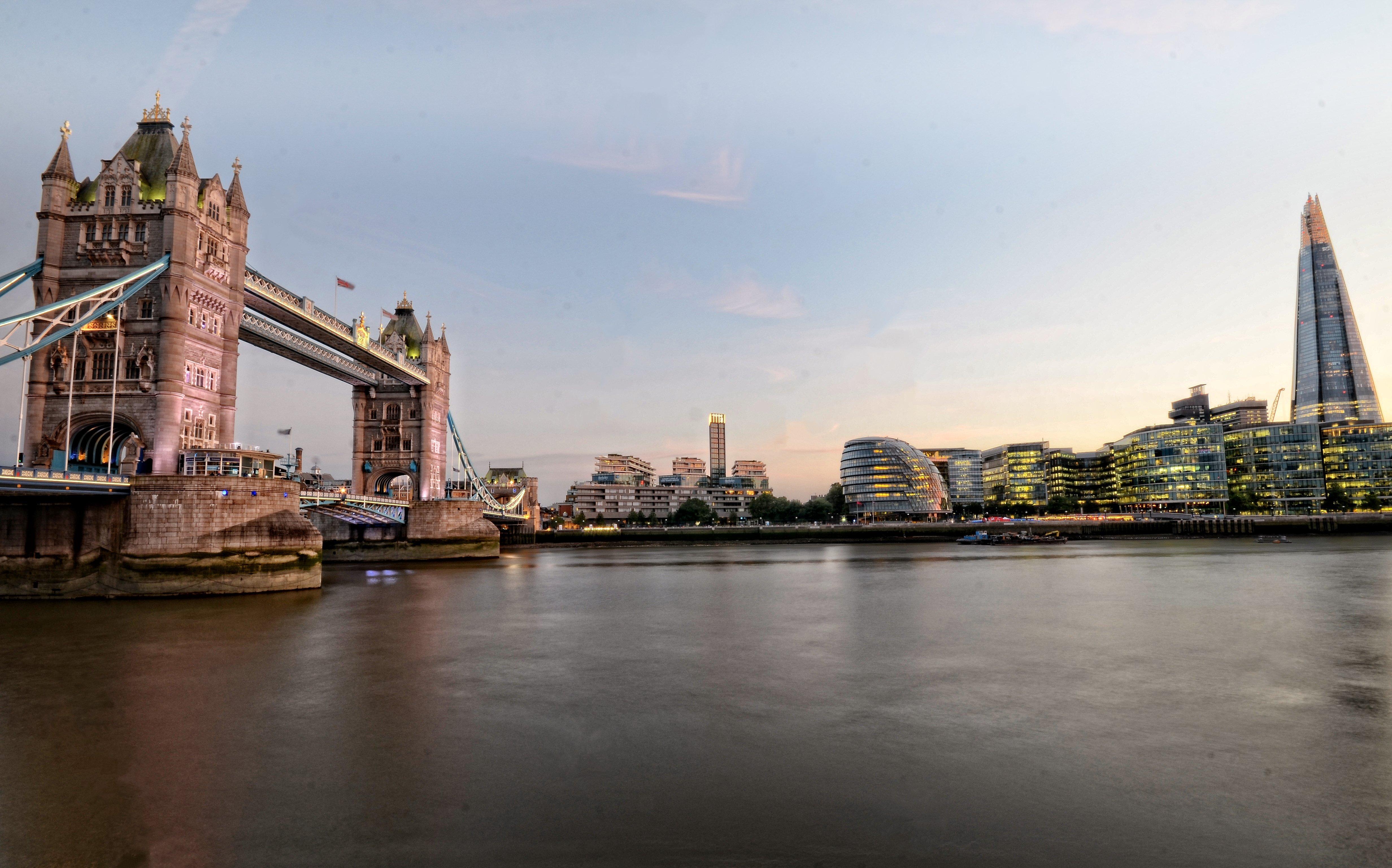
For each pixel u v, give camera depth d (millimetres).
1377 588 59125
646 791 16484
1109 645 34250
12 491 44062
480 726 21359
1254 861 13195
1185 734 20469
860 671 28844
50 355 54312
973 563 95812
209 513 52031
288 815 15172
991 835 14227
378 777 17328
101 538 50875
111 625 39406
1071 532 190250
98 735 20328
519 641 36094
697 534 185000
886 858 13312
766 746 19594
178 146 58562
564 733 20672
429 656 31938
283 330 80875
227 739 19984
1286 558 98062
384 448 107750
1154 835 14188
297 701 24031
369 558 104125
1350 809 15383
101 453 57156
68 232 55094
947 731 20766
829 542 180375
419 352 108562
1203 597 53344
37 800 15930
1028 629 39250
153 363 54000
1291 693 24922
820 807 15633
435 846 13836
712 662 30797
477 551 107250
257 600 50938
